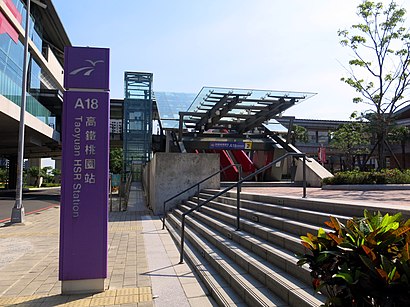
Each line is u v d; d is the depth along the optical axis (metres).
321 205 5.52
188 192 14.27
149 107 30.41
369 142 39.00
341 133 36.56
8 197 28.52
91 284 4.58
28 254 6.92
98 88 4.82
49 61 37.91
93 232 4.62
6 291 4.64
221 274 4.91
